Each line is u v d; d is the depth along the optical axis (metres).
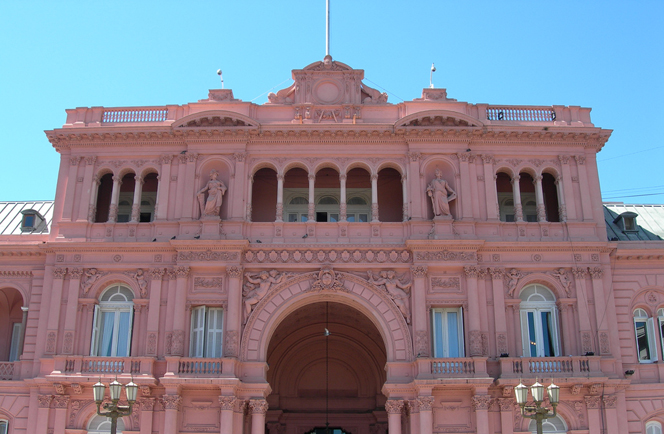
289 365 53.72
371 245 42.44
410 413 39.56
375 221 43.31
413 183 43.94
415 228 43.00
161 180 44.44
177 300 41.12
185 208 43.44
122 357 40.16
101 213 46.25
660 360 42.56
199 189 44.03
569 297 42.03
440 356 41.00
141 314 41.81
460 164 44.25
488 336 41.06
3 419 40.78
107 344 42.00
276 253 42.47
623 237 47.44
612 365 40.50
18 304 48.19
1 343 47.25
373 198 44.06
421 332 40.62
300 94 46.47
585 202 44.16
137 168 45.09
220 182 43.66
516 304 41.88
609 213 50.91
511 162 45.06
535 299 42.81
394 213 47.53
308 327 52.22
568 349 41.16
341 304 47.16
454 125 44.50
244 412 40.69
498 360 40.28
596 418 39.25
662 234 48.03
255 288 42.00
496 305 41.50
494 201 43.88
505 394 39.25
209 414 39.22
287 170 45.97
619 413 39.84
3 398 40.84
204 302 41.38
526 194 47.09
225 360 39.53
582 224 43.56
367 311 42.25
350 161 44.88
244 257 42.41
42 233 46.94
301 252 42.56
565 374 39.78
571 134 44.88
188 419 39.16
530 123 45.91
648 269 44.19
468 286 41.41
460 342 40.88
